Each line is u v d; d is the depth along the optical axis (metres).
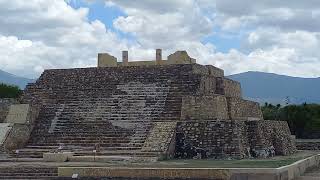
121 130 45.75
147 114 47.03
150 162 37.03
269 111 90.25
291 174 32.59
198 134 42.62
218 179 29.56
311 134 83.69
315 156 47.31
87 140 45.44
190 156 42.25
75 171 32.31
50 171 34.31
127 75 52.44
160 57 59.97
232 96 53.47
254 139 44.88
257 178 29.09
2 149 43.88
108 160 38.56
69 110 49.72
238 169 29.50
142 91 49.94
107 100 49.84
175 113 46.53
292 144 56.16
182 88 49.00
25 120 47.97
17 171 34.84
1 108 50.38
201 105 45.75
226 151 41.53
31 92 53.34
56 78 54.41
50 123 48.50
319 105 91.88
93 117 48.12
